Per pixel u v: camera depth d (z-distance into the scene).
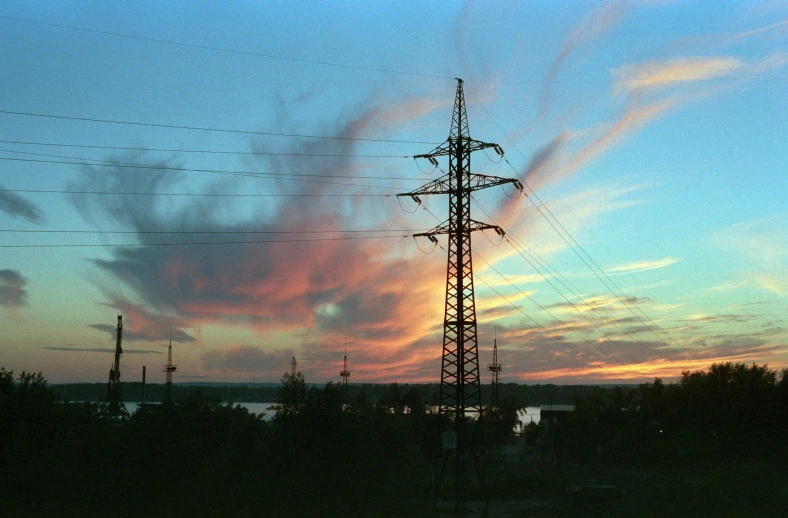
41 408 41.50
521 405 164.62
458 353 47.88
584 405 129.50
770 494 55.94
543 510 60.97
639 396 131.88
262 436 48.84
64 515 37.97
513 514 58.56
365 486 48.03
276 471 45.84
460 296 48.69
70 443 41.66
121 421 49.00
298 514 44.41
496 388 117.31
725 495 56.38
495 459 114.00
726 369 109.56
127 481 41.09
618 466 113.62
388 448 51.16
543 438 144.25
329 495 46.03
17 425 40.06
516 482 78.31
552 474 92.12
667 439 113.12
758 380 104.44
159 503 41.44
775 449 95.25
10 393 41.25
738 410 102.38
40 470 38.81
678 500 55.97
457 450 46.66
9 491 38.06
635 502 58.25
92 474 40.72
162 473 42.28
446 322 48.47
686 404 113.69
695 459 103.69
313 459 45.97
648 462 113.12
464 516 45.62
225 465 45.25
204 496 42.81
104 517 39.06
